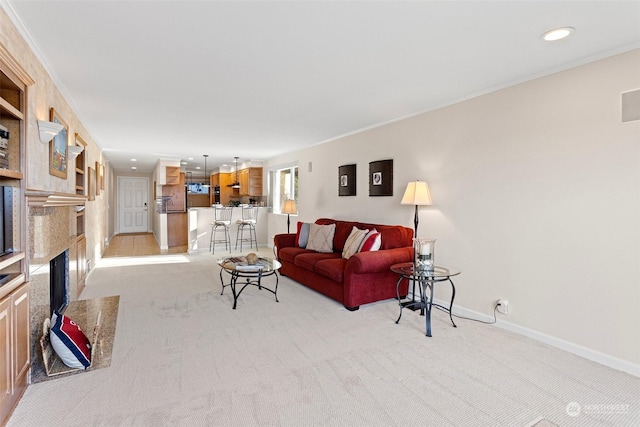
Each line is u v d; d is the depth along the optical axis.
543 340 2.80
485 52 2.42
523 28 2.08
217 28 2.10
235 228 7.99
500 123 3.10
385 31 2.13
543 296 2.80
